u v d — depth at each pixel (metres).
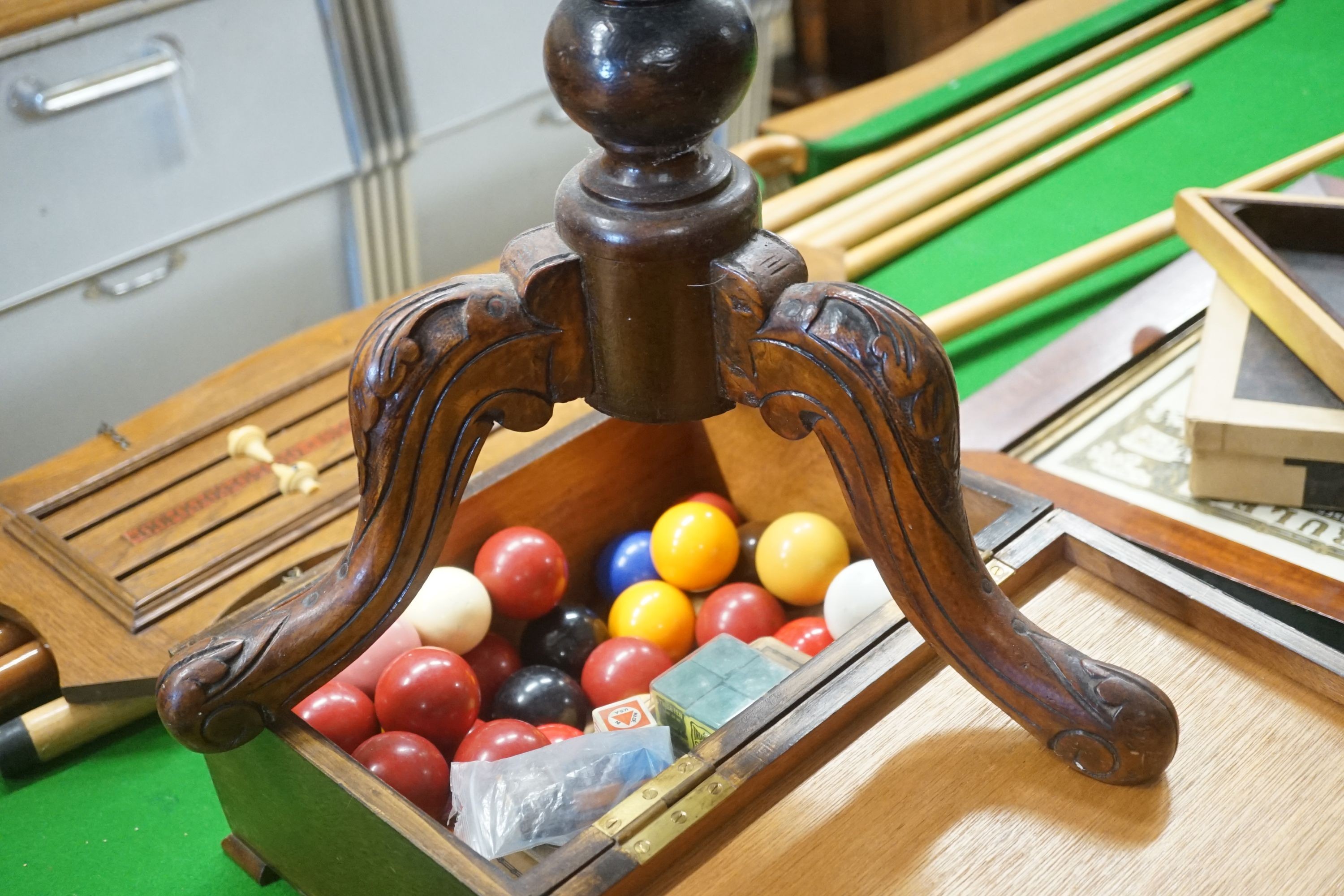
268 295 2.02
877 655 0.88
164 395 1.94
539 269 0.75
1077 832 0.79
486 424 0.81
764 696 0.85
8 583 1.20
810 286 0.74
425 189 2.15
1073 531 0.98
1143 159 1.75
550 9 2.13
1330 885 0.75
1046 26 2.12
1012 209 1.68
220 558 1.20
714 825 0.80
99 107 1.67
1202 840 0.78
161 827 1.06
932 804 0.81
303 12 1.83
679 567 1.16
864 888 0.77
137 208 1.76
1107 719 0.79
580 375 0.80
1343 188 1.42
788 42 3.57
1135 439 1.23
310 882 0.94
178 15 1.69
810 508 1.22
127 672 1.10
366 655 1.01
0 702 1.14
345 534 1.25
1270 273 1.16
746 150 1.80
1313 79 1.90
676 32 0.66
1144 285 1.41
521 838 0.84
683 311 0.74
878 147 1.82
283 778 0.86
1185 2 2.17
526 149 2.26
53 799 1.10
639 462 1.24
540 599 1.11
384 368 0.77
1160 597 0.93
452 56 2.03
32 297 1.70
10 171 1.62
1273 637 0.87
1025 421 1.24
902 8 3.15
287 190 1.92
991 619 0.80
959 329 1.40
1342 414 1.07
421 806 0.91
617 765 0.87
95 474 1.32
